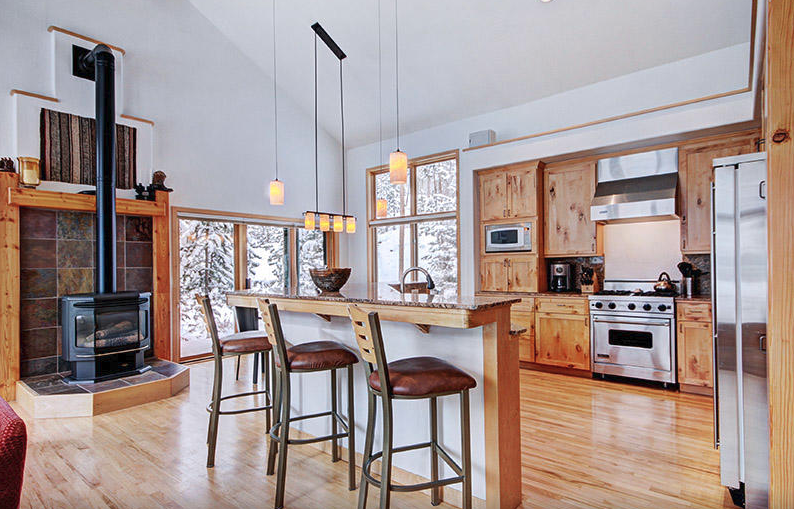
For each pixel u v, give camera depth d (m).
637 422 3.22
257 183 6.05
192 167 5.33
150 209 4.70
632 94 4.46
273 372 2.69
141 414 3.51
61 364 4.25
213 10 5.39
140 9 4.91
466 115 5.73
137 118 4.80
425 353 2.29
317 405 2.87
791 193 1.33
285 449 2.15
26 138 4.07
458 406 2.16
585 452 2.71
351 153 7.31
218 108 5.63
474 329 2.11
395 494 2.28
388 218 6.69
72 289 4.34
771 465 1.36
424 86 5.48
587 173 4.77
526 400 3.77
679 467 2.50
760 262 2.10
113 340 3.96
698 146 4.13
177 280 5.10
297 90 6.36
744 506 2.09
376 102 6.03
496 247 5.30
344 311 2.40
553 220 5.01
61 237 4.27
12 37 4.05
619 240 4.85
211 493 2.26
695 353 3.91
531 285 5.02
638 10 3.82
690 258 4.43
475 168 5.43
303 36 5.32
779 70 1.34
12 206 3.85
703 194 4.09
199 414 3.51
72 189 4.36
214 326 2.61
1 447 1.03
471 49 4.73
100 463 2.61
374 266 7.02
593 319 4.46
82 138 4.42
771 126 1.36
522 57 4.64
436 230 6.17
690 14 3.73
